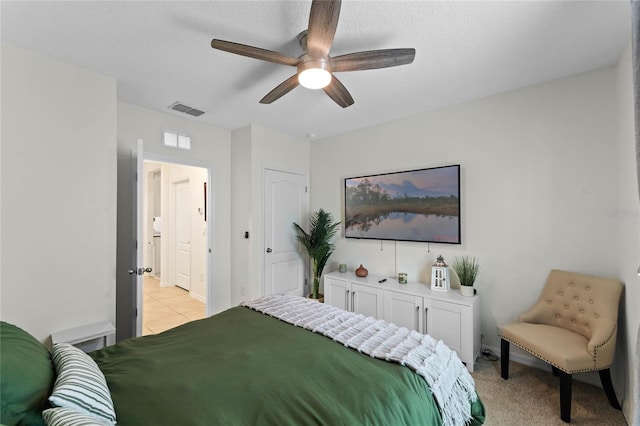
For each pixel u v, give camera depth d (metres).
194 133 3.55
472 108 2.90
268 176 3.85
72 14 1.68
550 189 2.48
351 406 1.06
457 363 1.55
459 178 2.95
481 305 2.83
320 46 1.62
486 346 2.79
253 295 3.65
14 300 1.95
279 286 3.97
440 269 2.89
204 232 4.66
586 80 2.32
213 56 2.13
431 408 1.20
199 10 1.66
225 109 3.16
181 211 5.41
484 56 2.10
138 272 2.50
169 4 1.61
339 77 2.42
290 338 1.64
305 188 4.37
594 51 2.03
